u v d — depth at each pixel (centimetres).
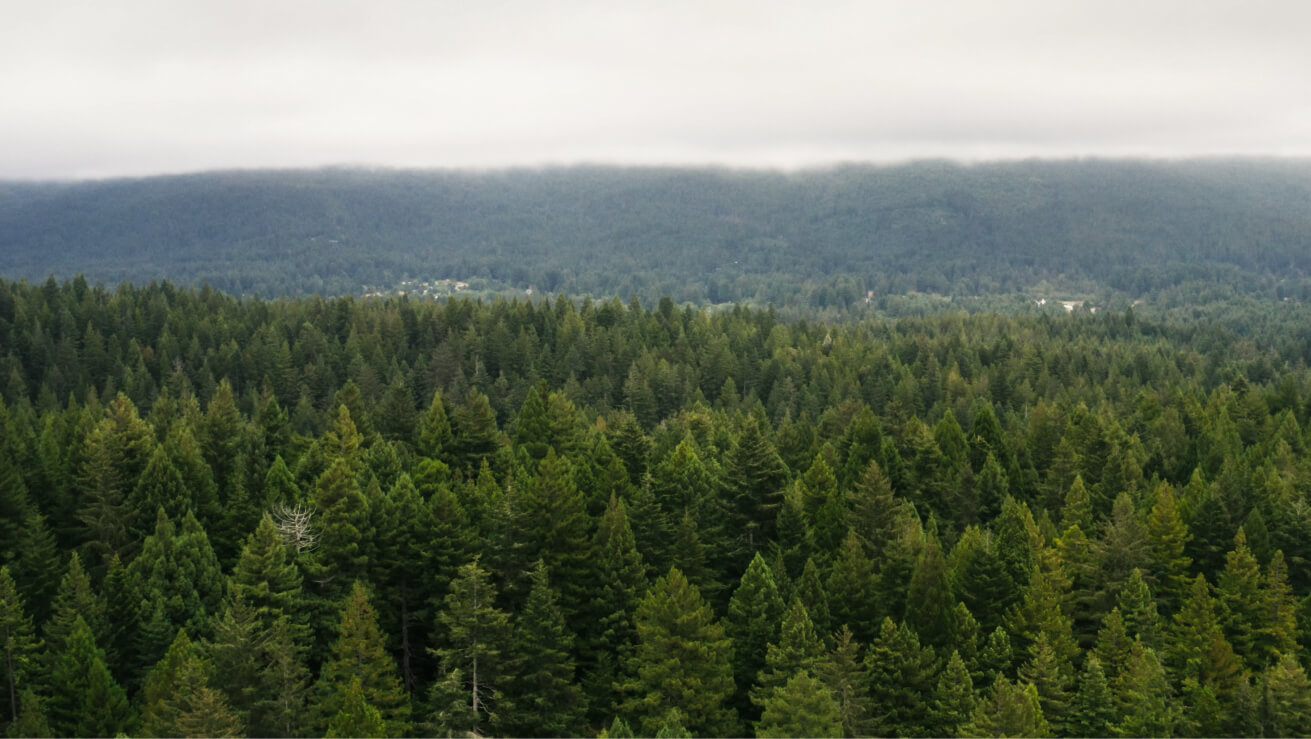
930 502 8038
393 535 5891
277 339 15425
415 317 18175
